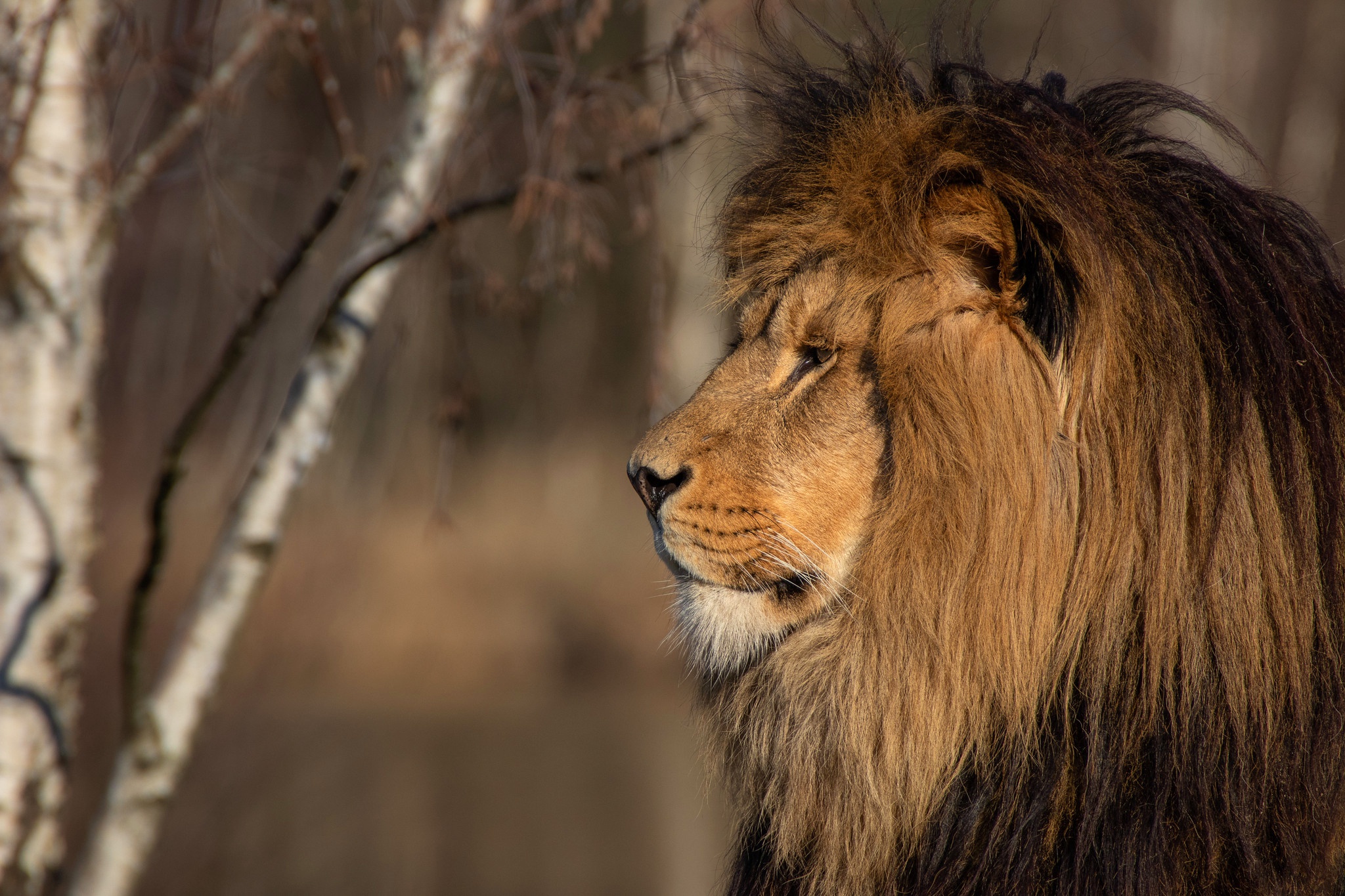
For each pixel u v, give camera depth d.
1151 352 4.89
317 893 13.21
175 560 19.50
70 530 6.48
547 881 14.42
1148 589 4.86
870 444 5.32
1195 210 5.11
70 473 6.48
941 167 5.11
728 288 6.05
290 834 14.68
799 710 5.47
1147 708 4.89
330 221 6.09
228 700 17.25
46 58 6.21
